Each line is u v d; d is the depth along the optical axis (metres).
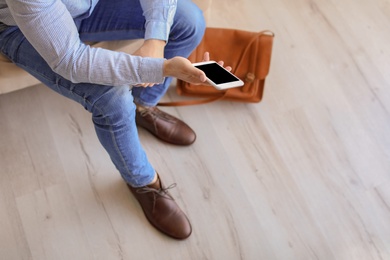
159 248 1.39
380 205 1.50
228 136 1.57
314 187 1.51
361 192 1.51
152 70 0.97
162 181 1.49
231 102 1.64
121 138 1.12
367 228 1.46
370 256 1.42
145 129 1.56
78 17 1.12
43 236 1.39
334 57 1.75
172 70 0.98
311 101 1.66
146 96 1.39
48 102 1.58
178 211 1.40
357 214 1.48
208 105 1.63
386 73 1.73
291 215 1.46
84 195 1.45
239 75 1.55
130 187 1.40
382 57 1.76
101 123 1.10
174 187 1.48
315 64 1.73
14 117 1.54
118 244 1.39
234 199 1.47
